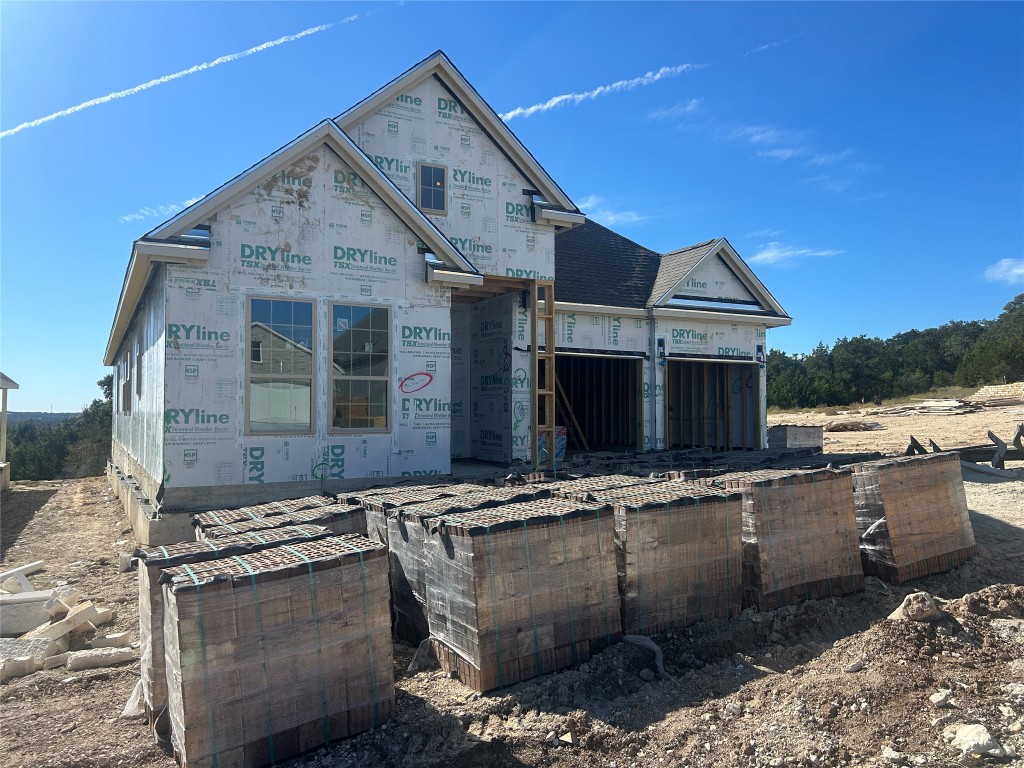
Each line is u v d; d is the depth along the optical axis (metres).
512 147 12.90
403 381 10.66
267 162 9.53
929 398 43.28
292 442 9.80
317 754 3.96
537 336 14.05
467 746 4.01
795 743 4.12
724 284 17.06
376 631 4.23
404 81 12.02
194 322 9.20
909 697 4.67
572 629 4.99
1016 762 3.94
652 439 15.97
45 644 5.80
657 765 3.95
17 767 3.87
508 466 13.24
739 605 5.92
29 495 16.61
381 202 10.52
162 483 9.04
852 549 6.71
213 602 3.72
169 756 4.00
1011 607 6.35
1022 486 11.84
